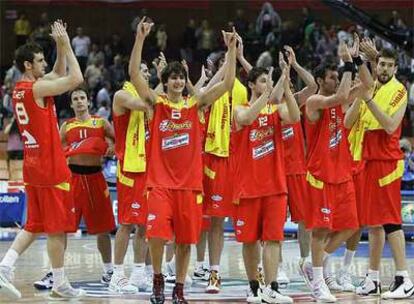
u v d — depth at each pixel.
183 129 13.87
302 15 48.16
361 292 15.95
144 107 15.67
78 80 14.46
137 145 16.20
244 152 14.43
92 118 17.23
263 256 14.36
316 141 15.21
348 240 16.78
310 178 15.20
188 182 13.77
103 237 17.39
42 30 45.78
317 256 15.17
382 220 15.55
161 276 13.91
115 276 16.25
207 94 14.00
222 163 16.89
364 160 15.76
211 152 16.91
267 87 13.99
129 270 19.83
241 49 16.97
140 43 13.87
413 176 28.36
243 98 17.25
